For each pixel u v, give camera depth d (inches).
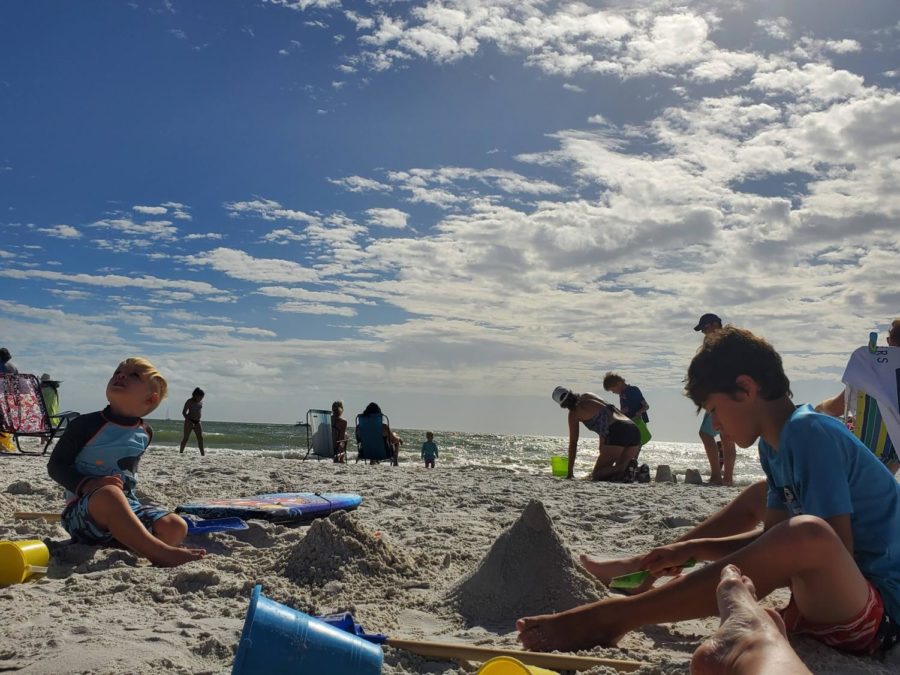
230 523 190.1
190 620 117.7
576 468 930.1
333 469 389.1
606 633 107.2
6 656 100.9
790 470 106.1
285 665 78.5
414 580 145.9
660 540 200.1
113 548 164.1
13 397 454.3
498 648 104.3
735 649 74.7
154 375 173.2
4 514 206.5
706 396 110.3
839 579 97.6
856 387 176.7
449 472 402.3
